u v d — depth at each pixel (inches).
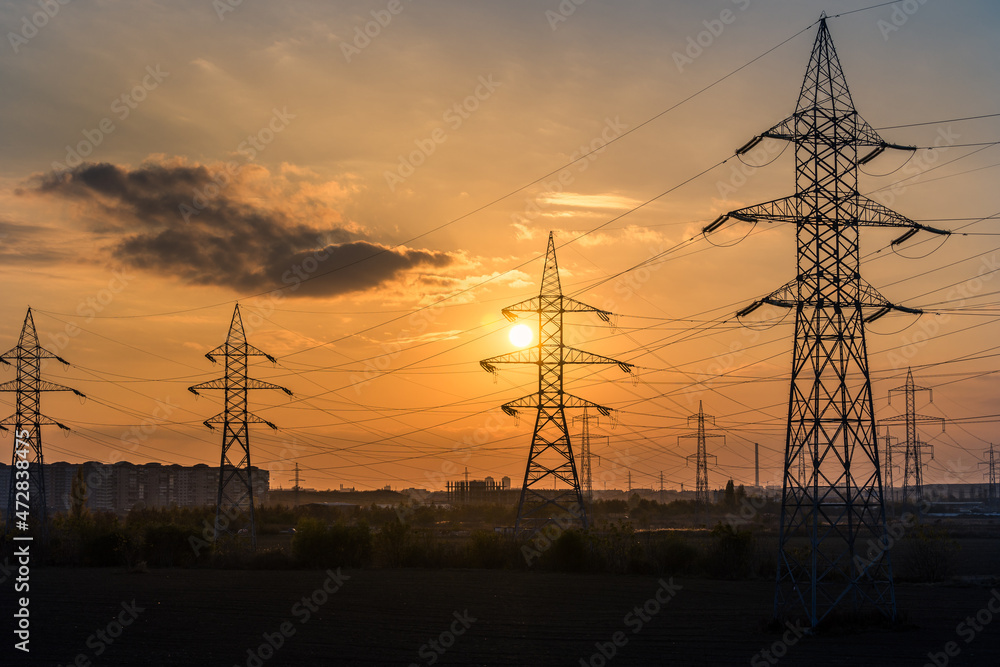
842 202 1673.2
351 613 1936.5
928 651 1471.5
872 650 1482.5
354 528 3289.9
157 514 6304.1
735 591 2369.6
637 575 2844.5
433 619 1850.4
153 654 1464.1
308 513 7829.7
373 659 1430.9
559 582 2596.0
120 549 3250.5
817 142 1696.6
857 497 1660.9
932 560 2731.3
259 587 2448.3
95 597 2213.3
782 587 2464.3
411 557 3203.7
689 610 1984.5
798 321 1646.2
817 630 1649.9
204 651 1491.1
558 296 3235.7
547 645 1551.4
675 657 1438.2
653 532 5182.1
